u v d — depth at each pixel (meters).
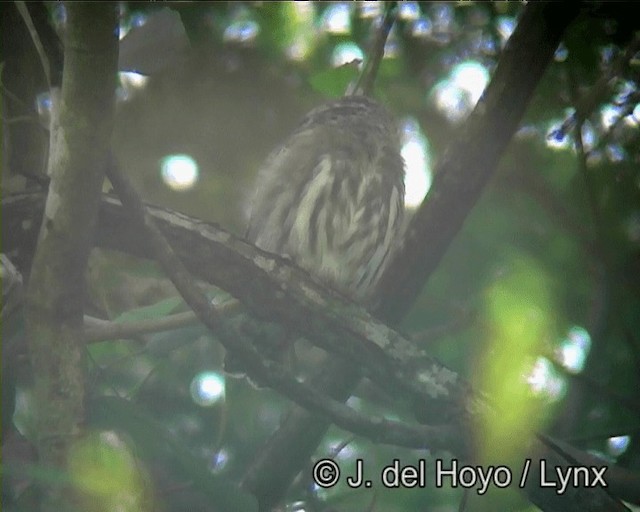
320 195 11.48
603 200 11.54
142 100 14.09
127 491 7.24
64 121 7.06
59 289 7.47
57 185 7.23
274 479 9.72
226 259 8.52
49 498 7.22
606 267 10.41
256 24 12.82
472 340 10.54
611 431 10.23
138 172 13.68
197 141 13.96
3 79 9.46
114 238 8.44
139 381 11.58
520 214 11.81
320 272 11.52
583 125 11.02
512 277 9.05
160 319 9.16
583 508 8.27
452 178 8.94
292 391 7.81
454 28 12.24
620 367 11.03
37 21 7.30
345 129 11.70
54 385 7.54
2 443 8.27
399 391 8.46
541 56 8.65
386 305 9.42
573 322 11.27
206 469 7.56
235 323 10.89
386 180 11.70
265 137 14.04
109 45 6.82
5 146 9.38
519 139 11.89
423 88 12.45
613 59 11.11
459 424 8.20
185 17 12.49
